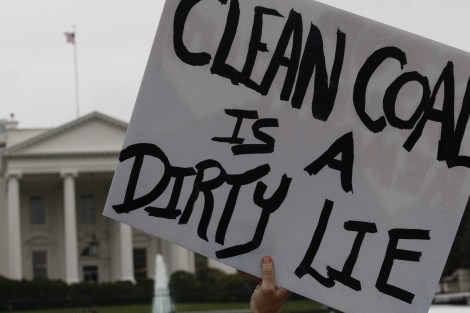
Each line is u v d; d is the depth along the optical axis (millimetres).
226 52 6578
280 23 6609
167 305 91625
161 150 6531
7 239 141125
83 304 100875
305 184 6574
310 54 6613
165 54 6562
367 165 6590
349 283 6555
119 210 6523
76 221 142750
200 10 6578
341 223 6574
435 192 6594
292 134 6586
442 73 6625
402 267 6562
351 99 6613
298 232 6562
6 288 110625
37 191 142125
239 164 6566
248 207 6562
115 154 133000
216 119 6555
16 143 134750
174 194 6531
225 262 6551
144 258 146875
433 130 6613
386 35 6613
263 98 6590
